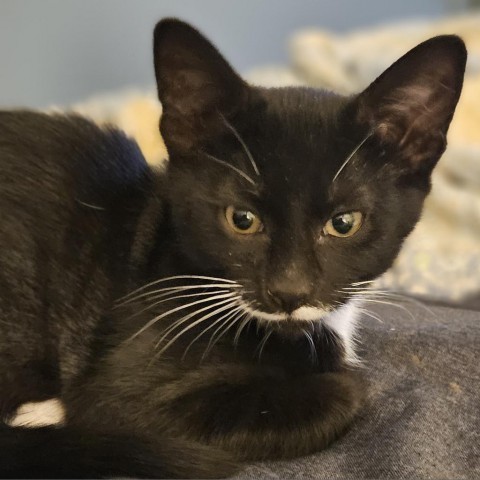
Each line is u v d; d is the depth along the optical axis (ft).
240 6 2.52
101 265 1.01
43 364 1.00
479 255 1.61
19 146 1.04
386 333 1.08
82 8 2.26
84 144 1.07
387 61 2.14
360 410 0.95
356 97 0.97
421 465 0.85
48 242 1.00
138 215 1.03
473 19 2.59
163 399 0.94
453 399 0.94
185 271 0.98
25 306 0.99
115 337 0.98
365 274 0.97
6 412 0.99
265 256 0.94
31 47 2.22
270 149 0.94
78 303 1.00
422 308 1.23
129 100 1.99
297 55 2.31
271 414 0.92
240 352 0.96
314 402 0.93
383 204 0.96
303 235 0.93
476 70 2.17
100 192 1.04
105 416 0.94
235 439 0.91
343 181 0.93
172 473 0.85
